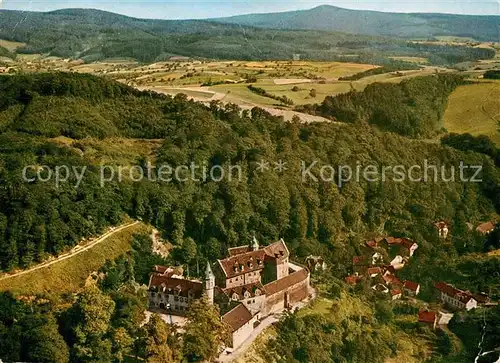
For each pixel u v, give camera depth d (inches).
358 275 7859.3
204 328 5418.3
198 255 7165.4
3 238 6038.4
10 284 5777.6
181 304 6195.9
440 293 7716.5
